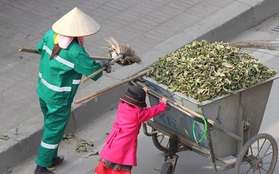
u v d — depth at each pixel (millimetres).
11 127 13977
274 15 19328
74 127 14617
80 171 13453
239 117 11797
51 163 13117
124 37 17328
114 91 15406
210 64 11812
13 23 17812
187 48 12484
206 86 11328
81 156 13891
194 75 11602
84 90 15195
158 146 13148
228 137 11859
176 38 17234
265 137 12188
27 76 15766
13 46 16859
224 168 12000
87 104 14773
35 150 13891
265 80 11711
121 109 11664
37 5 18625
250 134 12242
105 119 15070
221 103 11383
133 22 17984
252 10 18656
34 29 17609
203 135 11453
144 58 16406
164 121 12383
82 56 11922
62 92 12328
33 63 16266
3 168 13344
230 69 11648
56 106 12469
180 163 13594
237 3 18812
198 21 18016
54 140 12758
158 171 13383
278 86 16109
